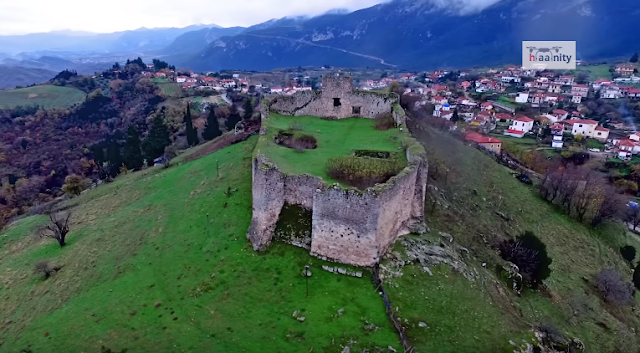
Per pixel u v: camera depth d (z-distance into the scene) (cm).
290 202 3105
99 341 2583
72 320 2891
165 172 5650
